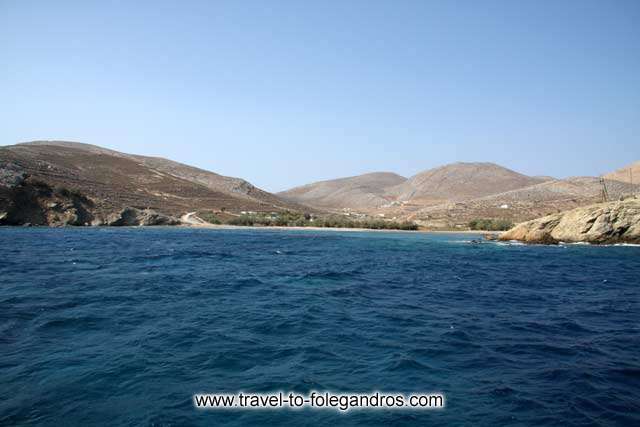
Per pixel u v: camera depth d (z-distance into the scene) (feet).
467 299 72.08
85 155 534.78
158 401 30.42
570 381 35.37
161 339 44.57
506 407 30.50
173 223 342.03
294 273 99.50
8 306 57.11
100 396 30.91
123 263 107.45
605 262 131.85
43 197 286.25
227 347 42.52
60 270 92.02
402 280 92.79
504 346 44.78
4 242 157.69
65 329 47.26
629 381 35.50
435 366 38.55
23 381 33.14
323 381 34.83
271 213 440.04
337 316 57.21
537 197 426.92
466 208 417.08
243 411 29.37
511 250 172.96
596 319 58.13
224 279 87.10
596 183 445.37
